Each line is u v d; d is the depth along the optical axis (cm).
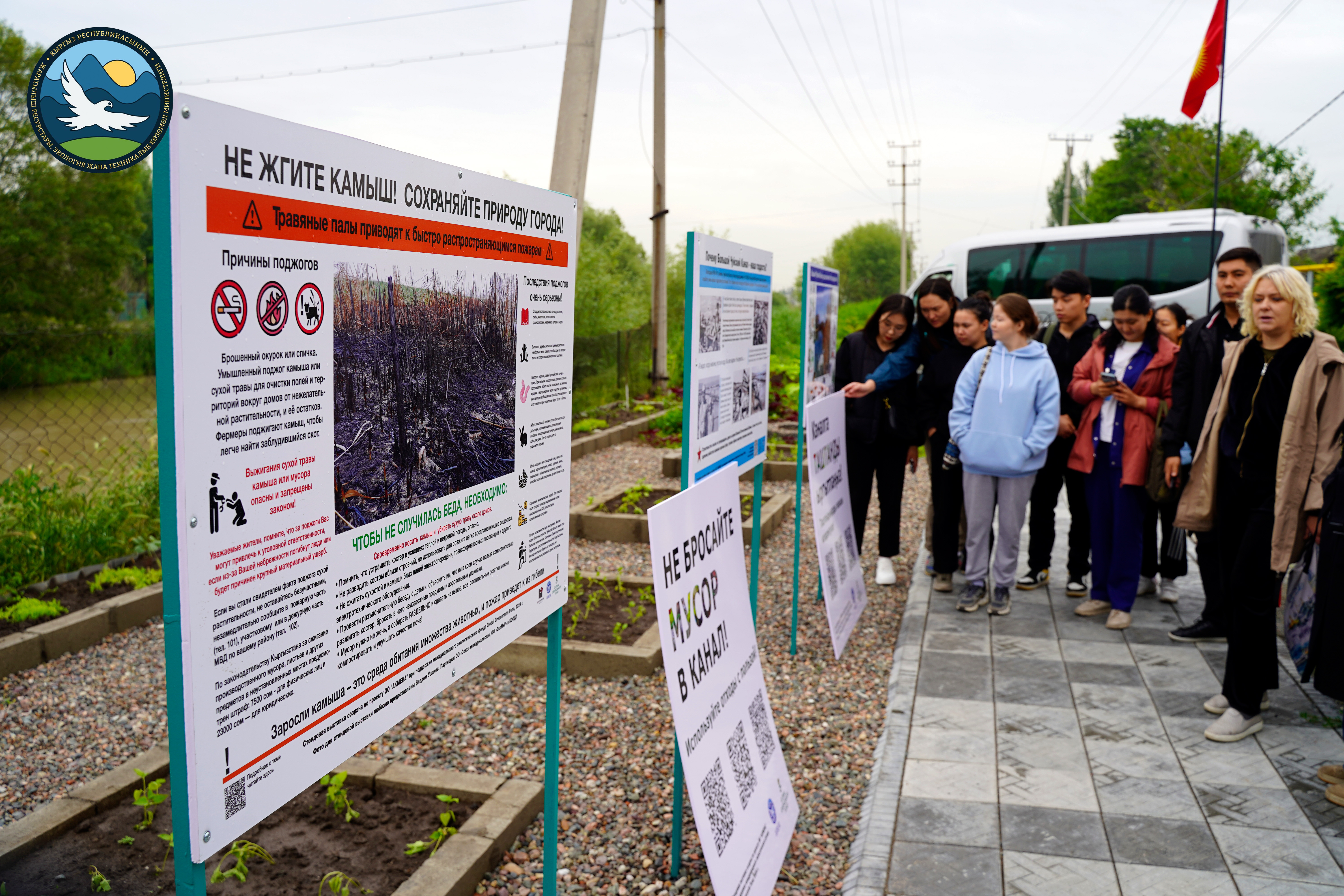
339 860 291
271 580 135
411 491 170
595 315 1842
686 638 243
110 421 983
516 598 217
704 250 318
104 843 302
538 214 213
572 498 933
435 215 171
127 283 3219
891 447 616
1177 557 578
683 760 228
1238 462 390
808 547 741
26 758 388
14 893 276
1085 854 308
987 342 570
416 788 334
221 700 127
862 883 292
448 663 188
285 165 131
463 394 186
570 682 460
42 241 2814
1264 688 392
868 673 484
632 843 321
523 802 321
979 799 345
